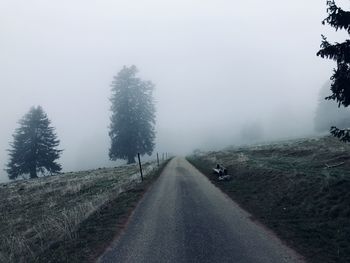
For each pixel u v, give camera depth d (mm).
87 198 19672
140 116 53281
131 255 8633
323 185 13086
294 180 15258
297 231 9852
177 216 12297
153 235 10164
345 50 12055
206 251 8570
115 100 53000
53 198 22938
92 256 8781
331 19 12484
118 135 52125
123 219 12359
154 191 18234
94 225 11750
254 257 8062
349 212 10633
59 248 9680
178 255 8406
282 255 8133
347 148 21000
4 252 10938
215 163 31844
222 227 10648
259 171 19984
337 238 9062
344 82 12219
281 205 13039
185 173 26750
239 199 14953
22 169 52688
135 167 38781
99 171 40688
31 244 11180
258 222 11062
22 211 20578
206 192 17109
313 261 7734
